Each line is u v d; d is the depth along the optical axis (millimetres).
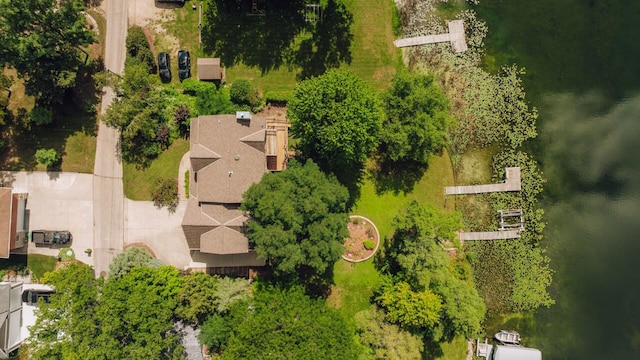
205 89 49844
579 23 52281
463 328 44906
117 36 50594
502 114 52031
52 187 50094
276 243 41062
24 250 49719
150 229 50062
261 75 51094
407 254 45688
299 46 51250
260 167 45781
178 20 50906
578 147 52000
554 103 52031
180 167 50188
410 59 51781
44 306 40438
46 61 44750
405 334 44500
